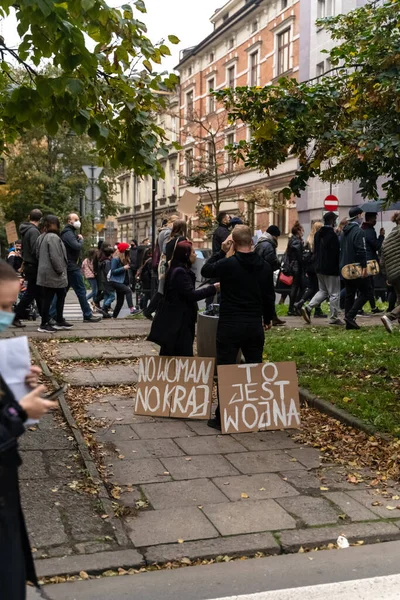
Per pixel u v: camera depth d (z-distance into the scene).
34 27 5.29
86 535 4.13
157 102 6.63
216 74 41.38
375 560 3.93
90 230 38.75
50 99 5.79
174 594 3.52
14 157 40.22
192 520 4.38
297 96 7.10
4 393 2.41
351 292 11.35
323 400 7.00
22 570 2.38
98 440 5.95
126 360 9.15
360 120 6.91
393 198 7.82
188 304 6.93
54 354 9.32
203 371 6.73
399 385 7.53
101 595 3.50
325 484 5.04
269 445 5.93
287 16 32.53
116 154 6.73
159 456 5.60
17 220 42.12
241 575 3.74
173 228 8.62
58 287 10.95
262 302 6.50
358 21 7.73
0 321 2.48
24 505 4.51
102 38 5.79
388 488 4.96
